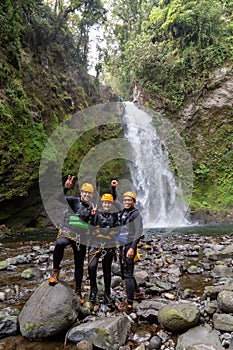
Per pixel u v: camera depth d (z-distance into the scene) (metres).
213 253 6.48
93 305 3.49
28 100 12.44
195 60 20.64
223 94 19.83
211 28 20.70
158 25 22.97
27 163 10.66
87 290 4.03
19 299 3.86
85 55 21.09
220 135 19.80
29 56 14.47
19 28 13.81
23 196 10.31
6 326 2.94
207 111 20.11
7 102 10.80
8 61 12.05
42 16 17.08
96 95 20.31
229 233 10.86
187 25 20.94
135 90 23.16
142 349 2.64
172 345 2.73
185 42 21.45
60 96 15.27
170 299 3.75
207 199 18.33
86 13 19.06
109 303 3.52
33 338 2.82
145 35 23.95
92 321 3.01
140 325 3.10
